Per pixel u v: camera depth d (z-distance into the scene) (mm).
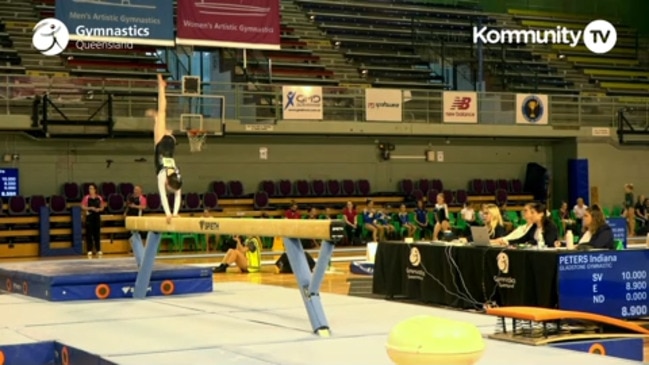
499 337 6605
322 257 6637
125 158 21766
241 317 7773
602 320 6785
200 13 17734
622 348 6594
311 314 6734
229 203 22219
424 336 3193
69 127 19578
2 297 9773
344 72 25531
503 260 9320
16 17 23062
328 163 24031
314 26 26938
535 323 7348
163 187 9422
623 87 28422
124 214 20562
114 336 6648
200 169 22609
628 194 24812
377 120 22547
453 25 28578
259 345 6148
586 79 28078
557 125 24766
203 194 21875
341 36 27000
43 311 8336
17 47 22203
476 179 25578
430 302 10375
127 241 20812
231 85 21281
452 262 10000
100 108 19844
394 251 10977
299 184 23312
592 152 25609
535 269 8938
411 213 22844
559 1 30719
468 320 7578
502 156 25984
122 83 20281
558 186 26188
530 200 25703
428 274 10367
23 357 6363
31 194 20766
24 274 9930
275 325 7195
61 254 20109
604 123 25625
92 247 19453
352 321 7406
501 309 6859
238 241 15578
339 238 6488
